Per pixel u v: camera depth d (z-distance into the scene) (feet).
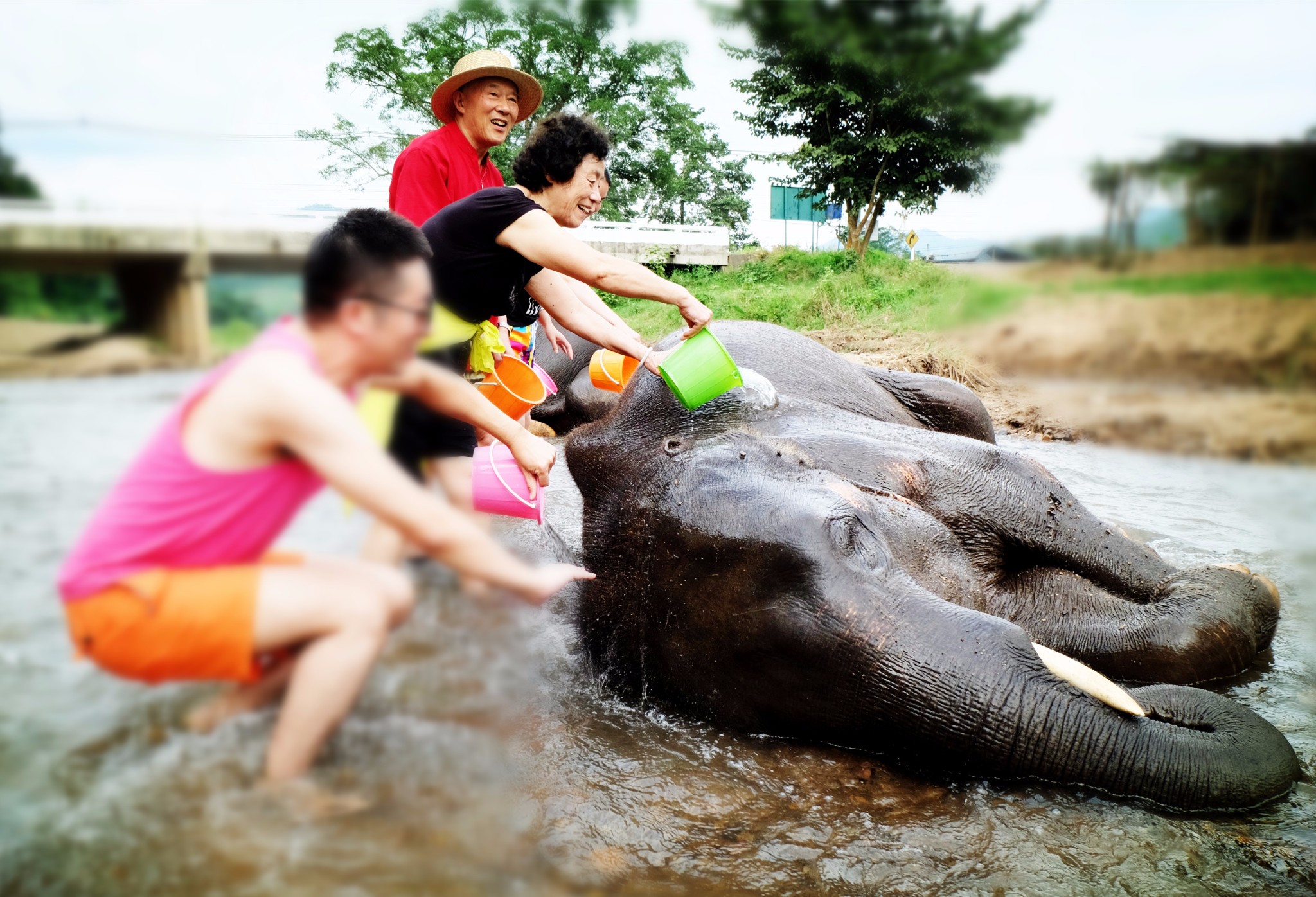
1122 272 26.25
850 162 75.77
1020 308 28.78
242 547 6.10
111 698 5.87
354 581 6.28
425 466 9.45
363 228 6.20
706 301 52.34
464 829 6.33
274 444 5.99
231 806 5.67
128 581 5.70
